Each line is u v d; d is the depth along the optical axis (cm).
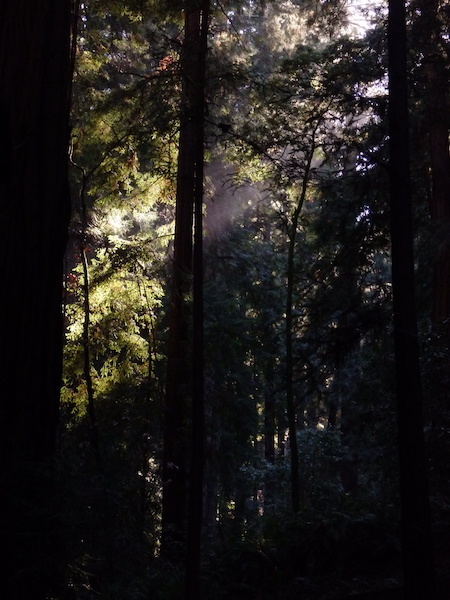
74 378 1541
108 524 596
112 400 1437
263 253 2192
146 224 1942
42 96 689
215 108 1251
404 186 759
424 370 1070
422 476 714
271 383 2006
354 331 923
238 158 1257
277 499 2097
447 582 751
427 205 1609
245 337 1600
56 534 583
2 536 581
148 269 1493
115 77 1523
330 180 1197
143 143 1124
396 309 742
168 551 1135
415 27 1215
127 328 1580
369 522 880
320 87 1096
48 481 615
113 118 1308
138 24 1409
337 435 2098
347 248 1195
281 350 2127
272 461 2762
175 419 1413
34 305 668
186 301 1434
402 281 743
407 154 768
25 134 674
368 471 1633
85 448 697
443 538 877
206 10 885
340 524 875
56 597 594
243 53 1380
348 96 904
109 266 1508
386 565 841
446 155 1524
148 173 1440
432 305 1516
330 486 1773
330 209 1343
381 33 1134
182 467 1381
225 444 1952
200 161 844
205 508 2208
